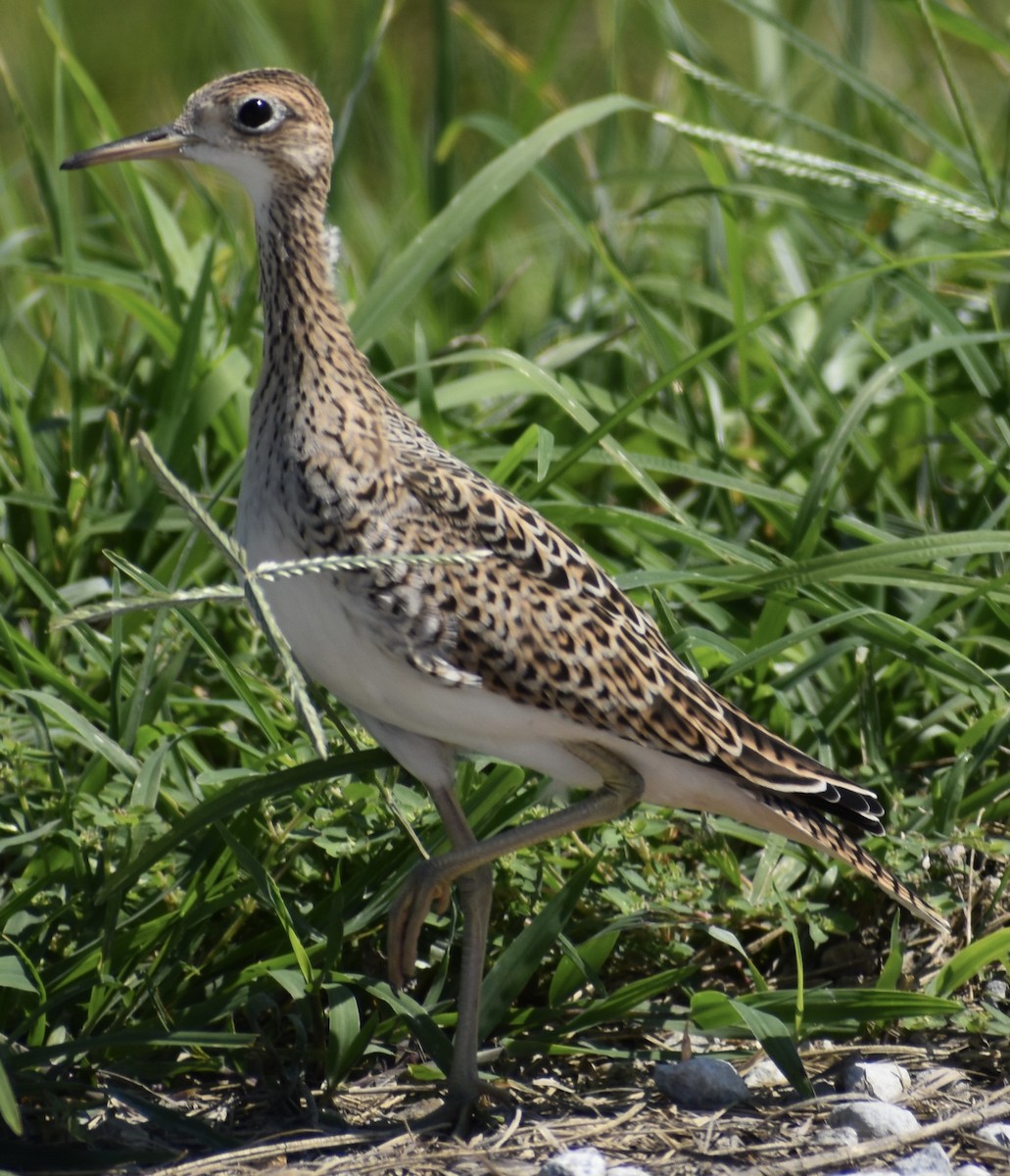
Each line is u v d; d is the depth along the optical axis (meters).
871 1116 6.71
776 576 8.79
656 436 11.03
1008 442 9.97
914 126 11.46
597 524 10.00
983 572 10.11
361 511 7.19
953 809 8.25
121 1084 7.05
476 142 17.58
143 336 11.82
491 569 7.33
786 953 8.11
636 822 7.93
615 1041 7.57
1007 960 7.43
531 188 16.28
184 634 9.08
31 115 16.83
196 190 12.87
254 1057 7.18
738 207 13.89
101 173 14.37
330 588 7.13
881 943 8.08
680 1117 6.93
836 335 11.59
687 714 7.57
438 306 13.27
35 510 9.95
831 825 7.58
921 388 10.39
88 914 7.42
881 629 8.80
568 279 14.07
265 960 7.44
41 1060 6.72
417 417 10.78
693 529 9.28
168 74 18.00
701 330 12.30
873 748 8.77
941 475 11.18
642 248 13.63
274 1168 6.53
